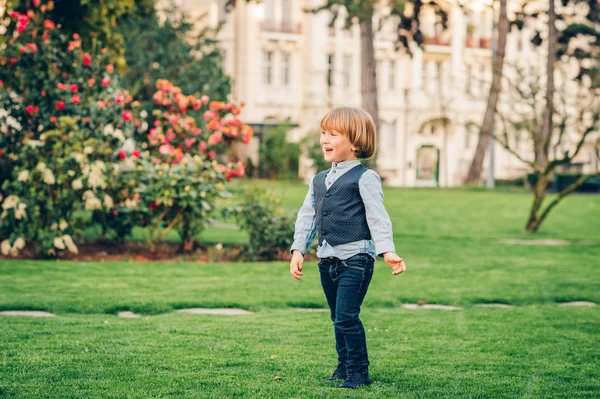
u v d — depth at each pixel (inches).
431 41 2121.1
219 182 557.9
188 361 238.2
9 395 196.9
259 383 213.0
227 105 594.2
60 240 503.2
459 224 885.8
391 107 2106.3
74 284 397.7
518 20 1337.4
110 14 611.8
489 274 487.5
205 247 573.0
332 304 216.1
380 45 2049.7
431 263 543.5
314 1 1945.1
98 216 555.5
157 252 551.8
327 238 208.1
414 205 1044.5
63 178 502.3
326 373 227.1
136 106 573.9
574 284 446.9
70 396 197.0
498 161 2229.3
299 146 1701.5
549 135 778.2
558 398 208.8
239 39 1883.6
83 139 524.7
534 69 845.8
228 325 302.2
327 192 209.5
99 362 233.9
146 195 531.8
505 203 1101.7
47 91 535.5
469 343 279.9
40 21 561.3
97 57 564.1
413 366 242.2
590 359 257.4
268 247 537.0
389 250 201.3
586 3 1234.0
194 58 1201.4
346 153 210.1
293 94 1959.9
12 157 534.0
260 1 1038.4
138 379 215.5
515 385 220.7
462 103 2149.4
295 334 286.2
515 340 287.0
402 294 397.4
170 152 555.5
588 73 792.9
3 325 288.5
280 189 1131.9
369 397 199.5
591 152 1754.4
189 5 1905.8
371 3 1012.5
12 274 427.5
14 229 511.8
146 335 276.8
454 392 210.2
